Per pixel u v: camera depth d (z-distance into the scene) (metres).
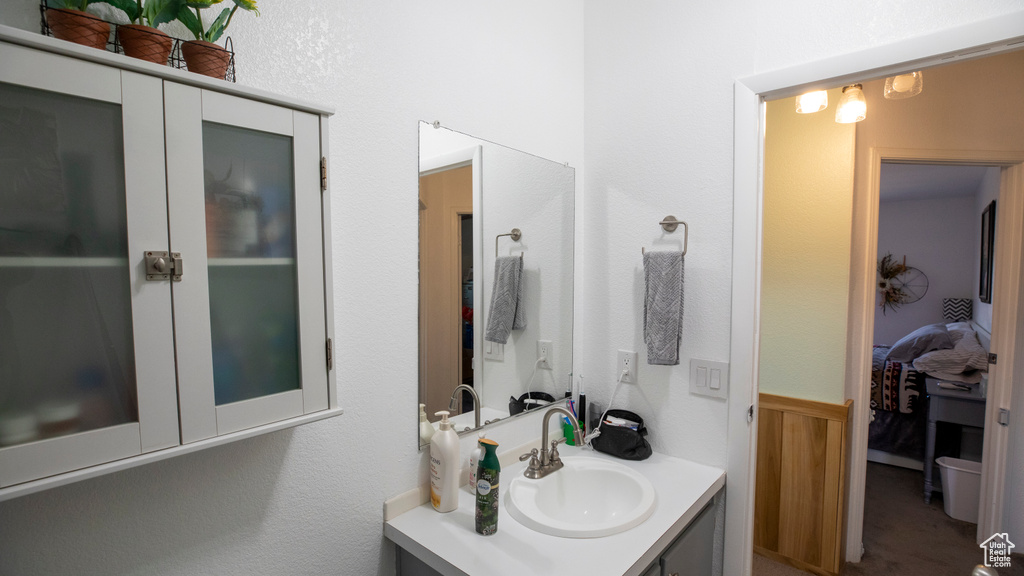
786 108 2.28
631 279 1.71
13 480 0.59
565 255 1.76
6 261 0.59
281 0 0.99
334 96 1.08
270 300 0.84
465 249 1.40
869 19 1.25
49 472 0.61
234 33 0.92
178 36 0.86
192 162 0.72
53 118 0.62
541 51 1.63
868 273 2.22
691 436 1.59
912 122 2.17
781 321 2.33
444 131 1.32
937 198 4.69
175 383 0.72
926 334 3.57
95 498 0.79
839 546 2.19
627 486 1.43
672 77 1.58
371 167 1.15
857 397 2.25
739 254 1.46
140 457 0.69
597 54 1.78
